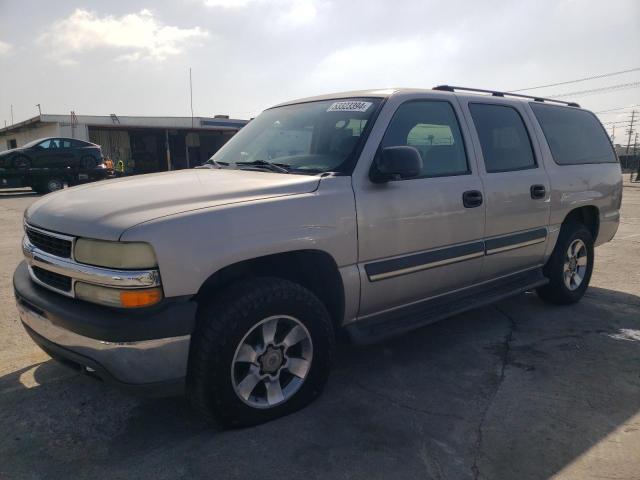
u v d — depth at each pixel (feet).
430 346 13.66
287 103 14.52
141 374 8.44
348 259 10.59
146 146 114.42
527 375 11.93
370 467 8.56
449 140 12.91
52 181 66.90
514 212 14.11
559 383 11.51
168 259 8.34
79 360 8.74
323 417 10.09
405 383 11.55
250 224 9.16
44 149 66.69
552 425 9.80
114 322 8.25
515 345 13.71
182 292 8.52
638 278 20.62
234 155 13.29
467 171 13.10
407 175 10.57
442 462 8.70
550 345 13.70
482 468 8.54
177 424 9.91
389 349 13.48
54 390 11.25
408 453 8.94
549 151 15.74
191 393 9.16
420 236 11.79
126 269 8.27
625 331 14.73
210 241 8.71
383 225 11.05
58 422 10.01
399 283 11.57
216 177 11.00
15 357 12.96
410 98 12.29
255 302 9.22
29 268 10.50
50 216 9.63
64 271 9.02
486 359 12.84
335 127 11.90
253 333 9.58
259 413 9.65
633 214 40.98
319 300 10.26
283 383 10.21
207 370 8.90
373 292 11.15
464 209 12.64
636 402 10.66
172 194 9.47
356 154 10.99
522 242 14.51
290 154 12.15
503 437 9.40
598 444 9.18
